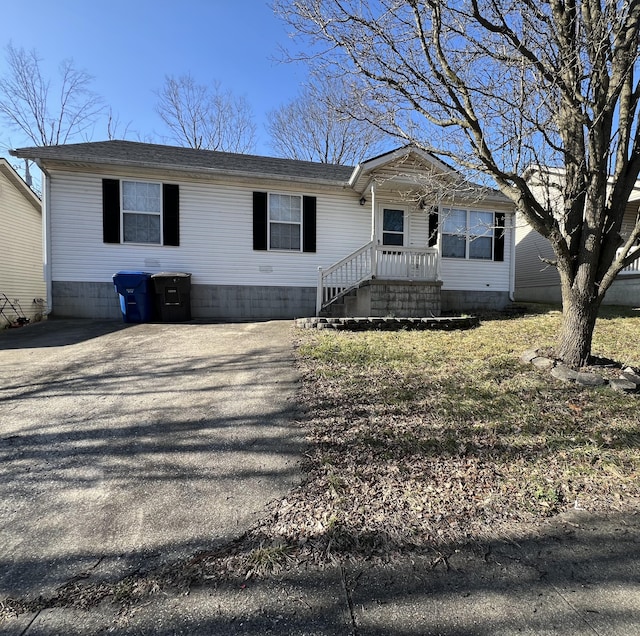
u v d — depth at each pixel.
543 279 15.82
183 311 8.84
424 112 4.38
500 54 4.20
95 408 3.68
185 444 3.03
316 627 1.55
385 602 1.68
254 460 2.81
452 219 11.34
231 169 9.66
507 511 2.30
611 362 4.80
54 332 7.30
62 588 1.74
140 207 9.20
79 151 9.08
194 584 1.77
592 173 4.34
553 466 2.75
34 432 3.21
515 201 4.46
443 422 3.35
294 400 3.84
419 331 7.32
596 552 2.00
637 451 2.95
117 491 2.46
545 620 1.59
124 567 1.86
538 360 4.88
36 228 12.16
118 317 9.13
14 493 2.43
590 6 3.98
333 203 10.48
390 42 4.24
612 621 1.59
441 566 1.89
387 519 2.21
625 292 13.27
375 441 3.04
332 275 9.88
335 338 6.54
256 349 5.80
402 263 9.65
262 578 1.80
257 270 9.98
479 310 11.11
